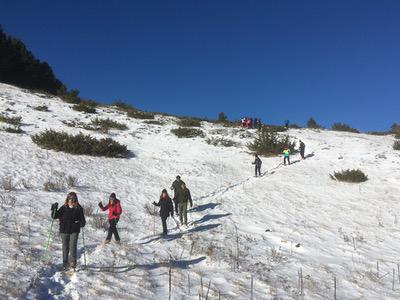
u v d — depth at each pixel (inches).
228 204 649.0
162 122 1451.8
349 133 1585.9
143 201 606.2
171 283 320.2
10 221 412.8
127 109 1704.0
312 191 784.9
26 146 831.1
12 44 2031.3
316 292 336.5
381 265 424.5
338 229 559.2
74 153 852.6
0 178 586.2
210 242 446.9
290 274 377.7
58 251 352.5
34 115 1175.0
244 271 370.0
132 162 876.0
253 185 803.4
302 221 586.2
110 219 395.9
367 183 861.8
